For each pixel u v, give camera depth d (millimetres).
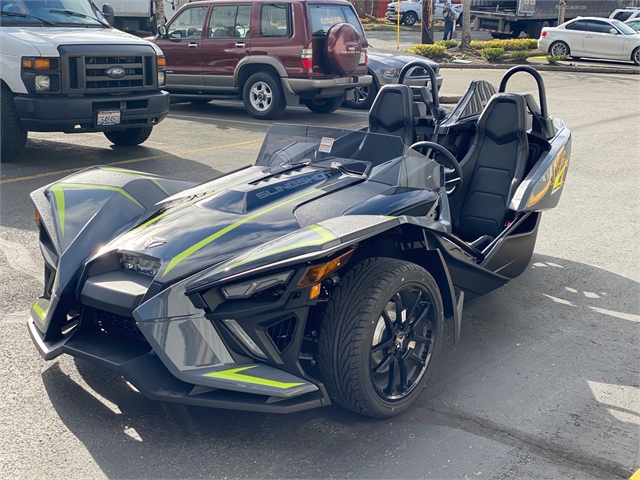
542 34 24594
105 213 3844
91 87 8555
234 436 3262
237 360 3150
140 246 3457
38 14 9180
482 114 5238
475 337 4395
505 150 5172
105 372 3826
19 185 7684
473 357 4113
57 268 3588
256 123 12273
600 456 3137
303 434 3279
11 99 8539
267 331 3209
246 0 12477
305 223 3545
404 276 3279
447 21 28562
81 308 3441
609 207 7453
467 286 4184
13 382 3695
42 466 3016
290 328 3203
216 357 3104
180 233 3506
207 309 3109
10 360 3928
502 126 5160
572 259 5902
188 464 3047
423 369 3533
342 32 12078
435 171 4270
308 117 13008
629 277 5508
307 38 12055
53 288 3533
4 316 4508
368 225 3197
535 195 4898
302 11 12031
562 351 4227
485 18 28891
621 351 4242
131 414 3428
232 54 12688
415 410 3506
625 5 30812
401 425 3365
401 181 3984
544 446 3207
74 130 8578
